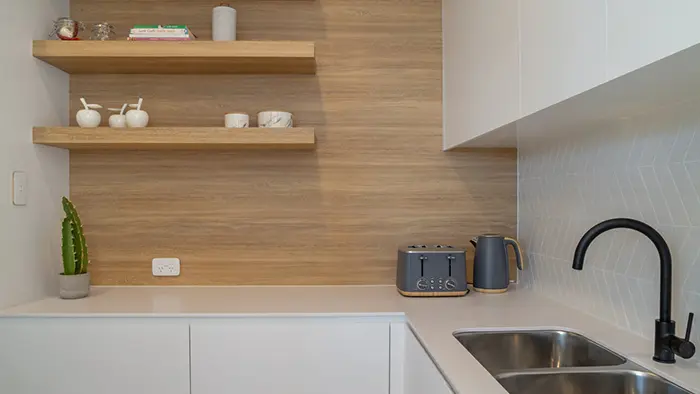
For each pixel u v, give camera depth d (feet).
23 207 7.00
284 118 7.40
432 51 8.21
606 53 3.30
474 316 6.13
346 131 8.18
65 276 7.14
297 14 8.13
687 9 2.52
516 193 8.32
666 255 4.37
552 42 4.12
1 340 6.39
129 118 7.37
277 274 8.17
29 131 7.11
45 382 6.39
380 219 8.21
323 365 6.45
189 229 8.13
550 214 7.18
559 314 6.23
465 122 6.88
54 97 7.68
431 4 8.20
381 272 8.21
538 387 4.19
